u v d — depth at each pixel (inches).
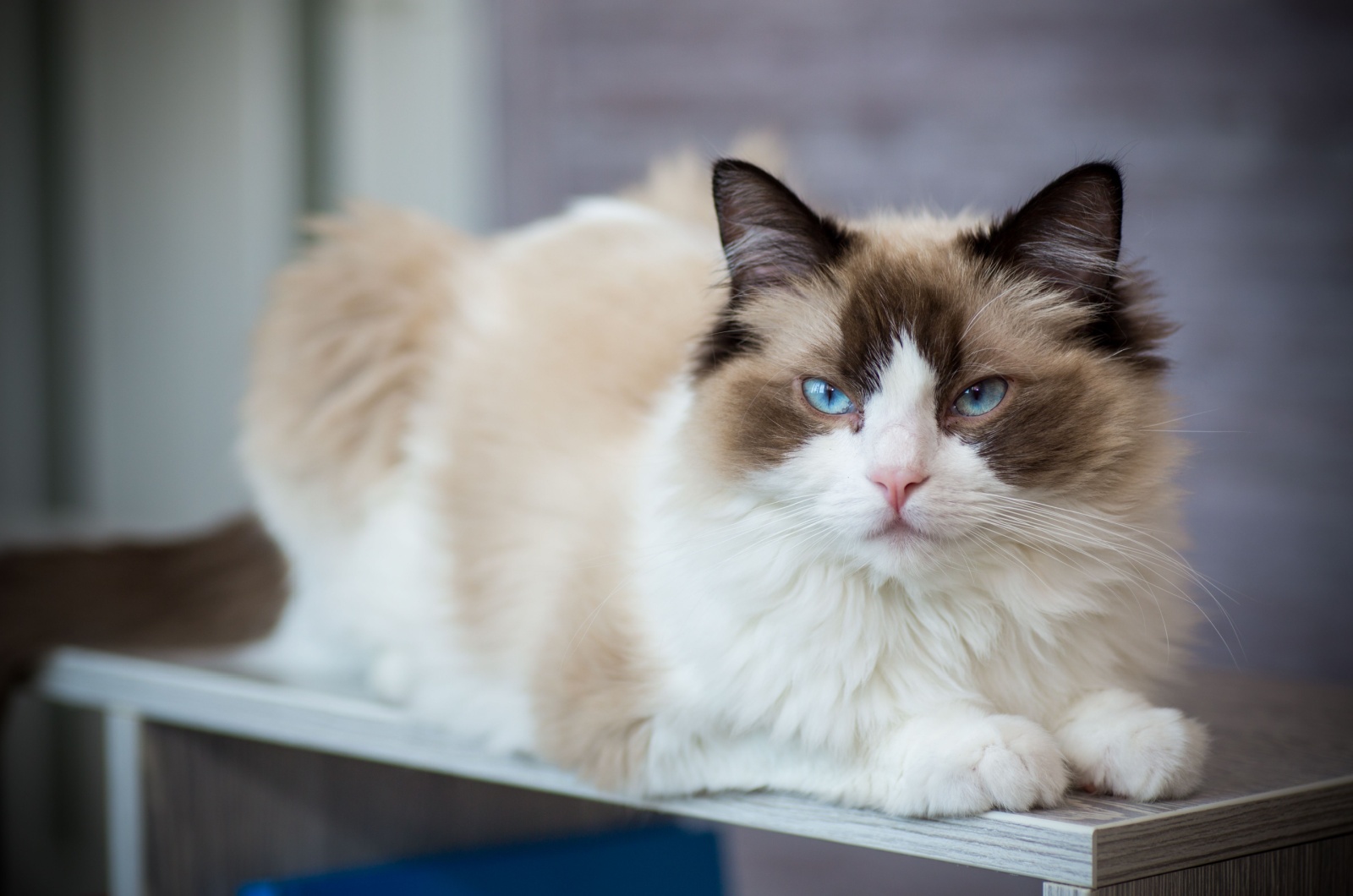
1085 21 65.4
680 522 37.2
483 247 46.3
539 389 42.0
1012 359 36.3
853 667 36.3
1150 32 64.5
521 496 41.2
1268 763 38.3
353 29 77.4
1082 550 36.1
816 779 37.0
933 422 36.0
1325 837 37.2
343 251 46.1
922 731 36.0
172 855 44.7
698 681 37.2
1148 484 36.5
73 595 48.3
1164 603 37.4
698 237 44.6
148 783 44.6
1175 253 64.6
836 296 37.1
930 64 68.0
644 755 38.1
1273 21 62.6
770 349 37.3
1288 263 63.1
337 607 44.9
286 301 46.1
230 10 74.3
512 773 40.6
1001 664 36.7
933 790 35.4
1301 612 63.2
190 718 44.3
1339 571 62.6
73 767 73.0
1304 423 63.1
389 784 47.0
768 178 37.4
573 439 41.1
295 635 46.8
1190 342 64.4
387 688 43.4
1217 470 64.2
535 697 39.2
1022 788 35.1
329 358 44.8
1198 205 64.2
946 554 35.8
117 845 45.1
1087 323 36.9
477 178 77.4
